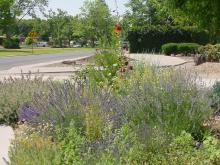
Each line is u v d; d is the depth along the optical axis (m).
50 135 7.60
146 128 6.82
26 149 5.87
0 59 48.69
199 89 8.91
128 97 8.25
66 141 6.91
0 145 8.21
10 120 10.59
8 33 103.75
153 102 7.95
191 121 7.80
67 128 7.44
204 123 8.45
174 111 7.86
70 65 33.47
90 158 5.64
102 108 7.94
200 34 57.09
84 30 106.44
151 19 69.06
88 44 115.19
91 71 11.71
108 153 5.80
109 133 6.63
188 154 6.04
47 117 8.16
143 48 57.56
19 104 10.60
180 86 8.25
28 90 11.26
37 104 8.98
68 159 5.82
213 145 6.47
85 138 6.99
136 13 70.44
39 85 11.84
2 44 99.62
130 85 9.20
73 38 128.88
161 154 6.09
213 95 9.26
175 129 7.57
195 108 7.88
